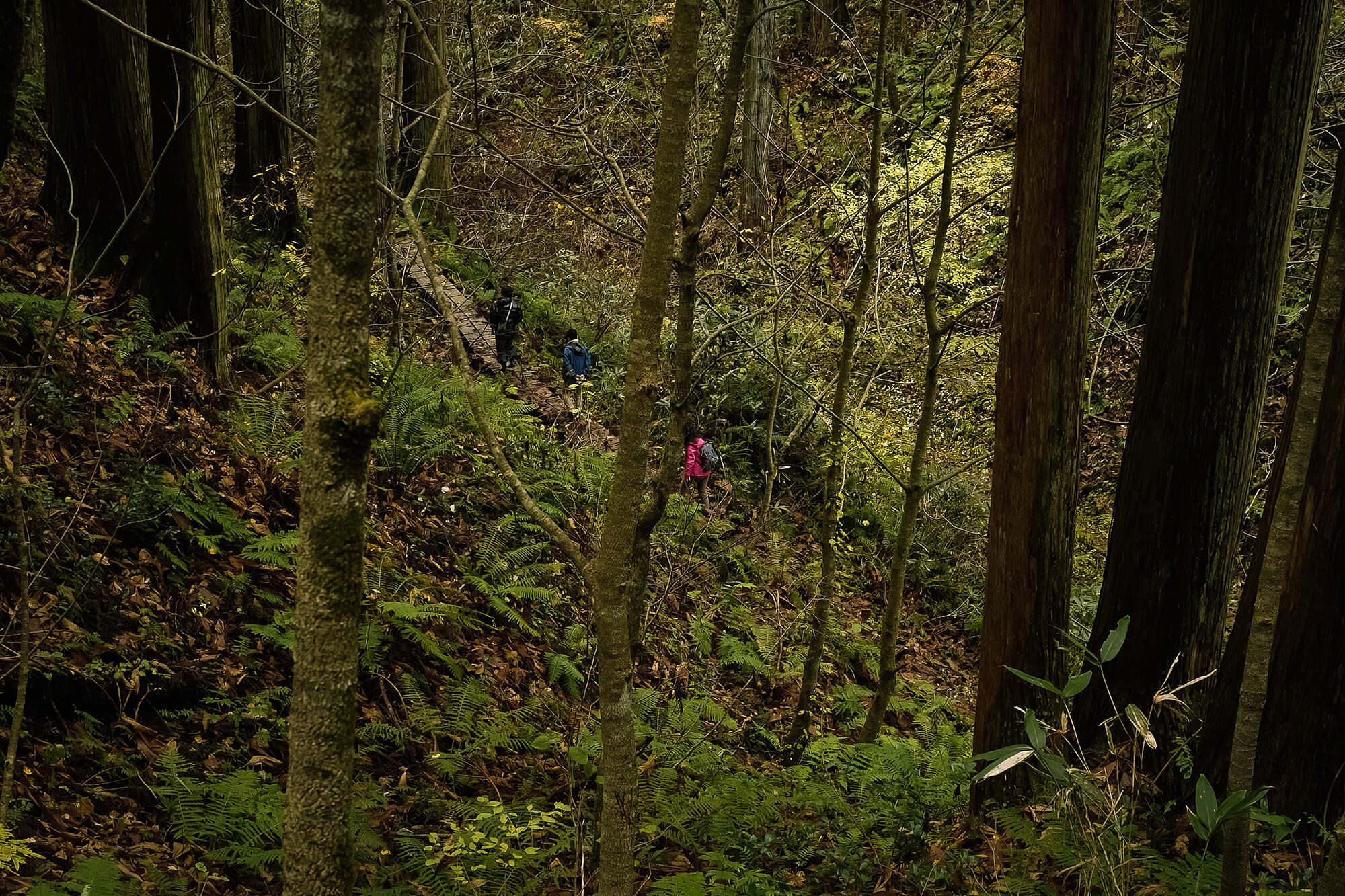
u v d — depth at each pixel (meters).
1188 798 4.55
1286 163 4.51
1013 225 5.13
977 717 5.54
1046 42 4.82
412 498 8.27
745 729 7.93
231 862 4.16
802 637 9.61
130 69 7.82
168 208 7.99
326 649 1.74
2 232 7.93
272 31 11.87
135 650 5.11
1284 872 3.89
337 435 1.70
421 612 6.54
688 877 4.41
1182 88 4.75
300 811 1.76
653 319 2.52
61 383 6.52
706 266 14.21
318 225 1.68
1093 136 4.83
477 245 15.29
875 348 12.66
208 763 4.92
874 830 5.23
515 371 12.35
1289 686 4.13
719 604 9.32
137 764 4.69
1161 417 4.86
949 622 11.32
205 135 7.99
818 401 7.24
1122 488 5.08
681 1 2.44
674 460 3.90
